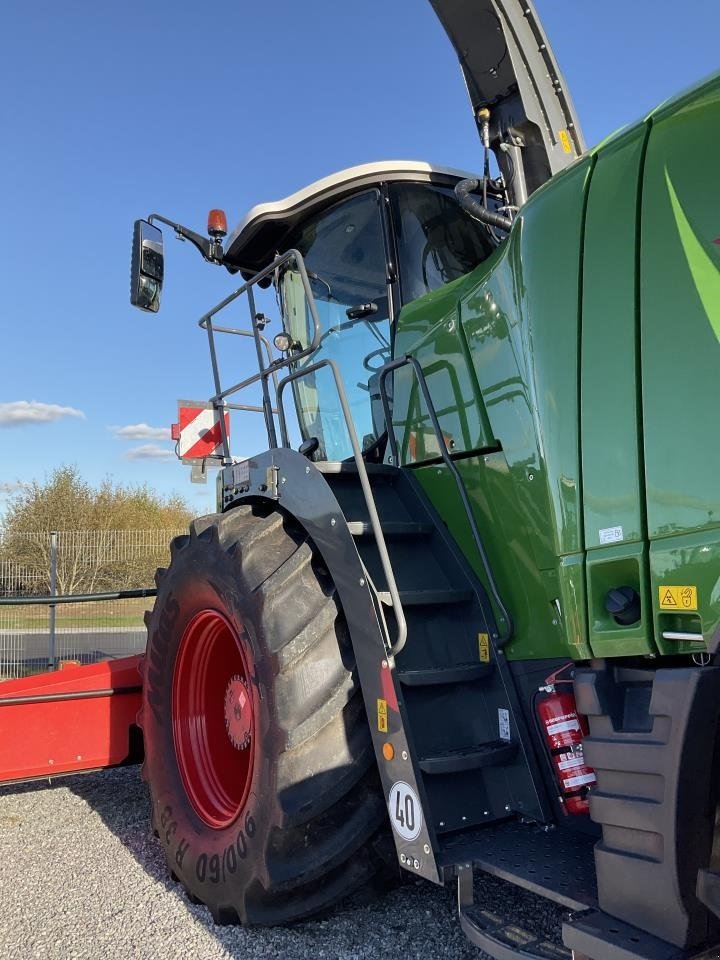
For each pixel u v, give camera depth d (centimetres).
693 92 179
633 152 191
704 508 164
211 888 261
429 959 230
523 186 336
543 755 229
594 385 191
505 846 211
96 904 282
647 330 180
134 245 370
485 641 246
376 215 342
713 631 157
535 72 336
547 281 209
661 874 154
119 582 1037
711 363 165
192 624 306
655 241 180
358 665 233
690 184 175
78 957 242
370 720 228
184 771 302
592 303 194
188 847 280
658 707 157
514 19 332
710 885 149
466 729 237
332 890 236
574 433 196
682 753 151
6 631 990
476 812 227
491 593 249
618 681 179
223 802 287
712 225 169
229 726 293
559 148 340
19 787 457
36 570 1018
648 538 175
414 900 268
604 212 195
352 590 236
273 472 282
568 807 217
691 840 152
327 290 364
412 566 260
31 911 277
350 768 229
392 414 299
